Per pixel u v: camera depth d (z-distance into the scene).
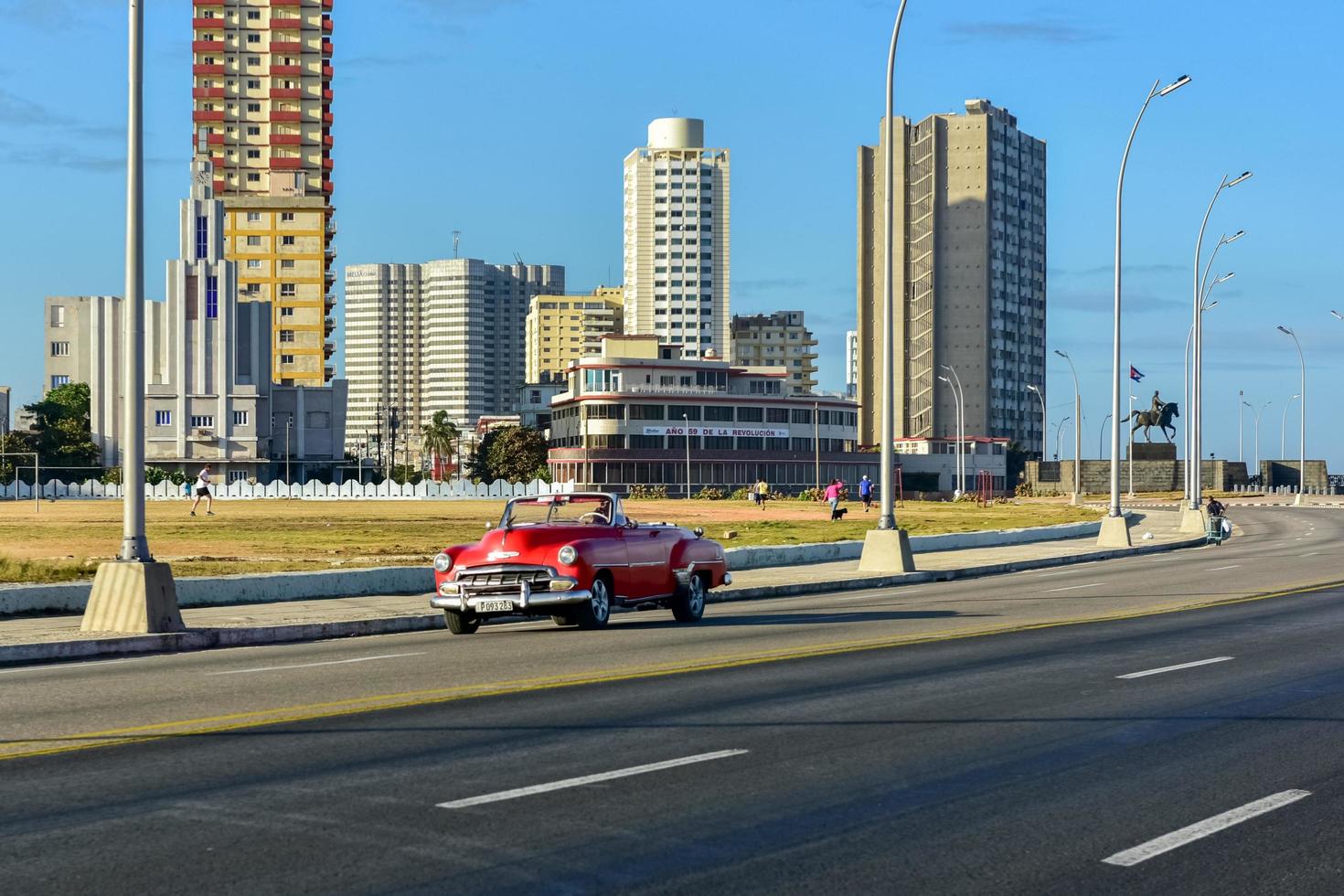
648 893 6.62
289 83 182.12
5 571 28.67
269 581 25.41
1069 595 27.38
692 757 9.98
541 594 19.55
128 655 18.17
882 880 6.88
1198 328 62.56
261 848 7.39
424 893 6.58
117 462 153.38
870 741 10.70
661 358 155.50
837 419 161.12
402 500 127.69
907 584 33.31
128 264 19.47
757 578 31.97
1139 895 6.68
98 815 8.14
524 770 9.49
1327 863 7.26
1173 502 123.75
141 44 19.80
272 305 151.75
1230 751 10.37
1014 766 9.73
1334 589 28.05
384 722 11.52
